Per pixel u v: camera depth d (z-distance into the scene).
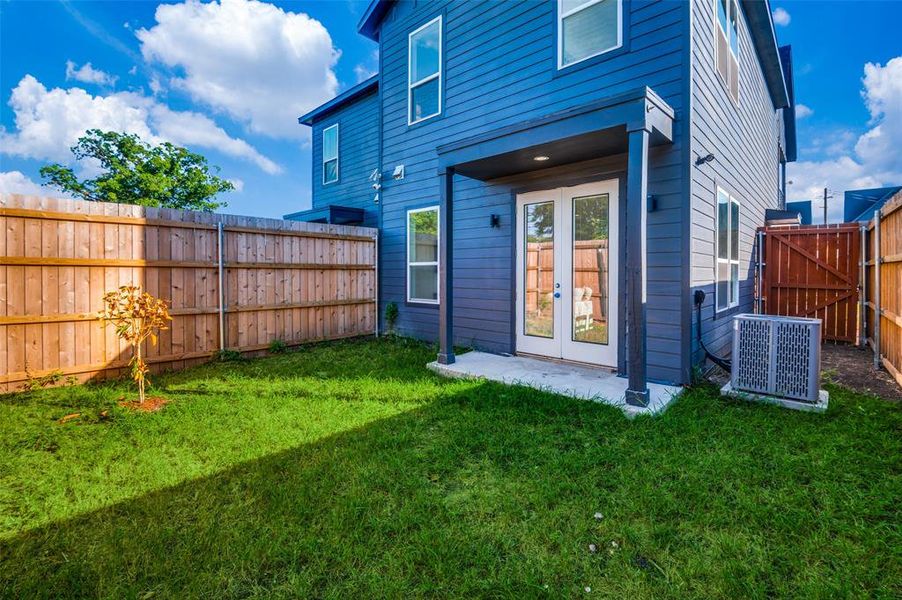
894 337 4.59
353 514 2.17
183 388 4.46
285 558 1.88
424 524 2.10
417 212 7.31
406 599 1.67
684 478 2.49
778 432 3.13
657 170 4.35
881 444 2.87
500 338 5.98
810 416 3.43
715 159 5.07
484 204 6.13
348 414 3.65
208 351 5.68
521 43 5.59
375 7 7.76
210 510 2.25
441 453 2.88
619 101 3.62
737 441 2.97
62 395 4.16
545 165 5.10
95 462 2.78
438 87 6.85
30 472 2.66
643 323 3.60
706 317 4.71
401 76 7.56
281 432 3.23
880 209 5.14
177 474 2.62
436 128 6.84
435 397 4.08
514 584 1.73
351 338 7.48
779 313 7.70
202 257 5.64
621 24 4.60
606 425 3.33
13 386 4.30
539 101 5.38
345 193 10.30
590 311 5.04
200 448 2.98
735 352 3.93
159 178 15.89
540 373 4.78
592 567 1.82
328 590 1.71
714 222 5.02
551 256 5.39
